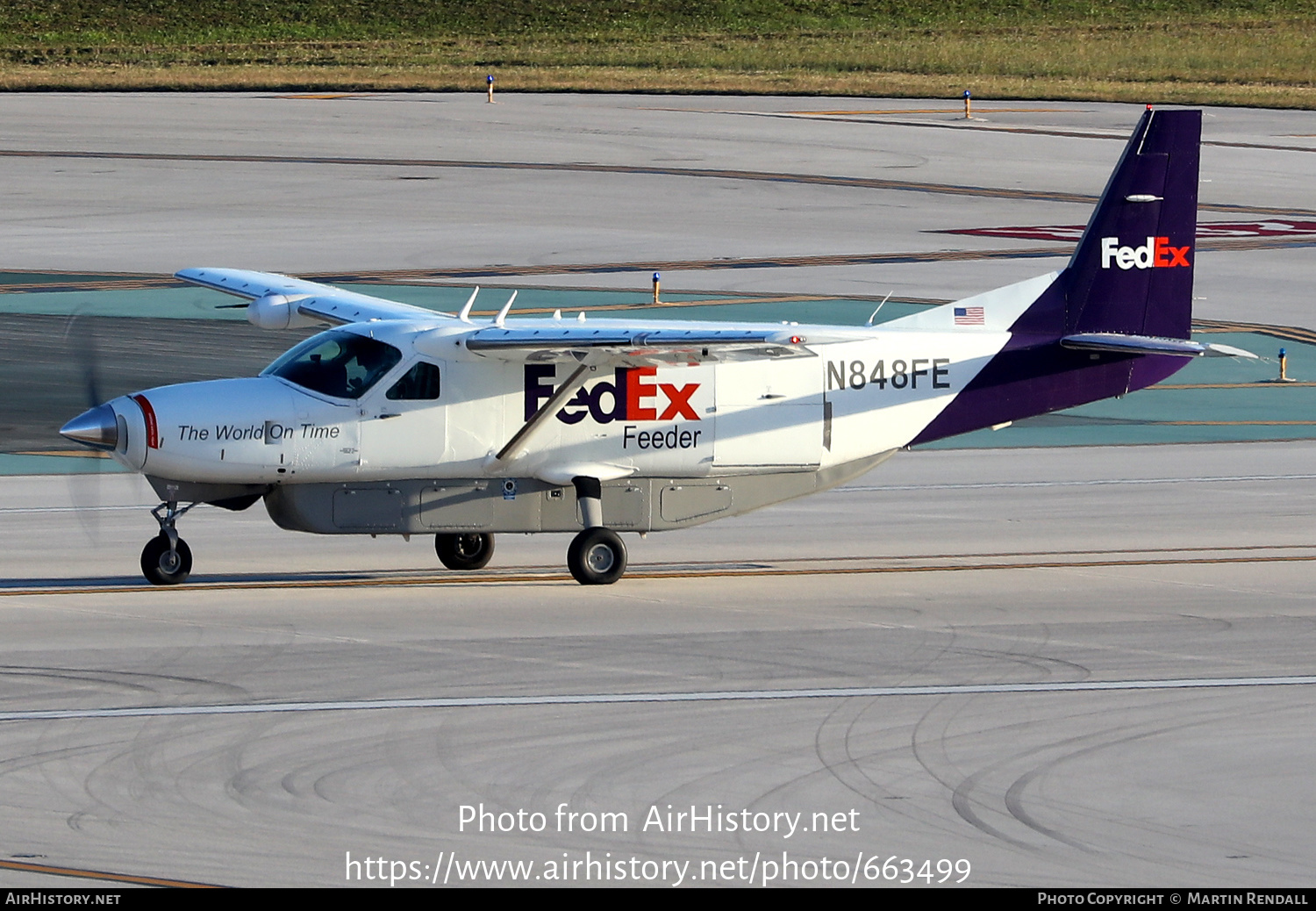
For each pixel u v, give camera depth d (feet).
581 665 166.61
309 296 234.58
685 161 630.33
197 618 184.75
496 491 206.80
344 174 583.99
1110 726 147.95
